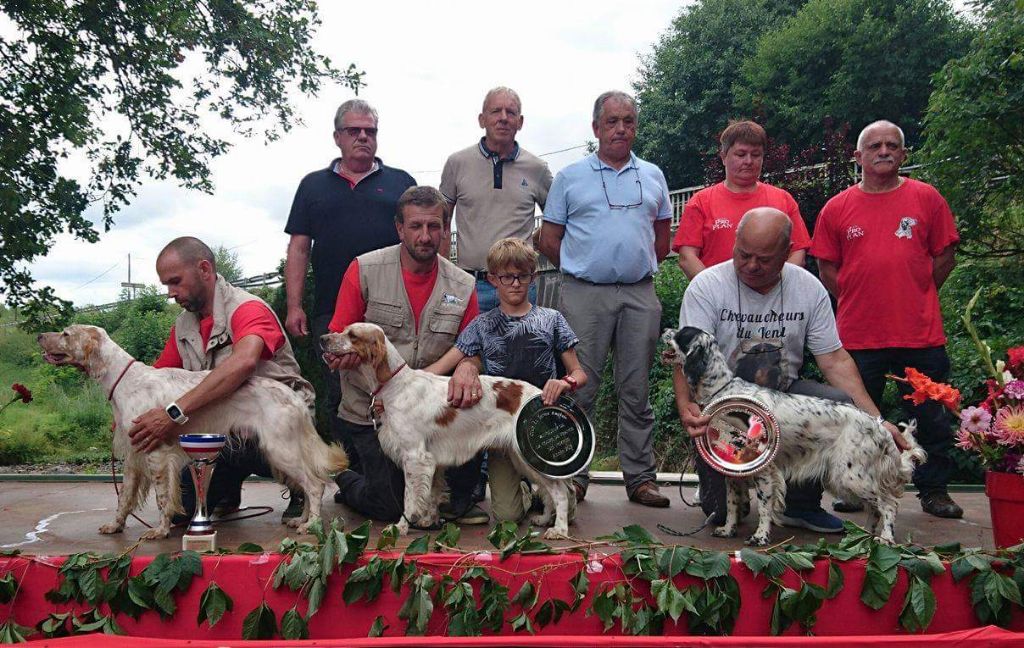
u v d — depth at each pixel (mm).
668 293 11766
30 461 11320
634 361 5023
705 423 3791
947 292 8695
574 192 5164
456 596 2846
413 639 2551
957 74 7148
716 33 30500
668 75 30812
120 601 2883
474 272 5680
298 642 2531
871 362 4922
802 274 4223
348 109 5465
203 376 3982
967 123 7117
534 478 3938
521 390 4059
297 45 13258
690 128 30016
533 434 3920
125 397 3854
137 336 20703
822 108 26219
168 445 3859
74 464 11062
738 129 5074
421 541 2975
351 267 4488
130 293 27219
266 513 4625
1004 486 3355
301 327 5504
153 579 2848
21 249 10617
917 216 4844
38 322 11422
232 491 4512
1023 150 7227
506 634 2889
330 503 4969
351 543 2895
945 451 4684
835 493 3777
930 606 2879
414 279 4445
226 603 2859
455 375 4023
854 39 25406
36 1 11266
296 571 2844
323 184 5527
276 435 3924
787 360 4211
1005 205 7652
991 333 8133
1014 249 7914
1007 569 2990
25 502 4914
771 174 11883
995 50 6988
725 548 3744
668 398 10492
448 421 3977
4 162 10742
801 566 2906
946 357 4887
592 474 5930
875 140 4836
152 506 4684
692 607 2809
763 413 3711
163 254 4078
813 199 11398
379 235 5434
